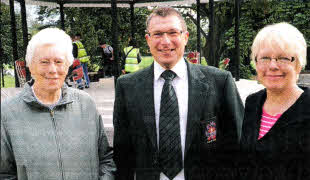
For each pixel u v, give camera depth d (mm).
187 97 1922
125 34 13828
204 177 1841
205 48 15109
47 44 1771
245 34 13500
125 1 10008
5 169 1749
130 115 1962
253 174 1761
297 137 1632
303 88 1817
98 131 1971
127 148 2016
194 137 1863
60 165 1765
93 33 13148
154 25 1896
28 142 1729
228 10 14625
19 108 1772
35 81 1826
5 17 15086
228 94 1968
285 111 1696
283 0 12633
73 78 7152
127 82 2029
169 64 1913
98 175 1939
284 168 1656
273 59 1732
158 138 1886
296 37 1729
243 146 1846
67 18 14438
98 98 5891
